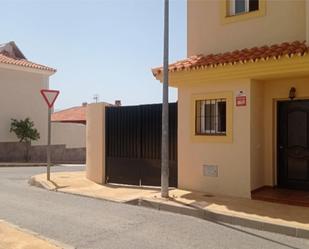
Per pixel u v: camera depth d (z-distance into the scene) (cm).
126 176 1280
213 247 653
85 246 652
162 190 1027
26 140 2486
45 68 2627
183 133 1140
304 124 1046
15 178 1538
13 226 763
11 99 2484
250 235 736
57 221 814
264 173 1083
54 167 2197
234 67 1002
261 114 1067
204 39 1188
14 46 2905
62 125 2775
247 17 1101
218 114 1087
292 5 1024
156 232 741
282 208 898
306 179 1045
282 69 930
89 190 1180
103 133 1329
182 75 1101
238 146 1034
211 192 1081
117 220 831
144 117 1244
